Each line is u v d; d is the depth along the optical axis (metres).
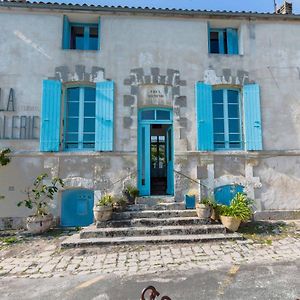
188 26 9.55
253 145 9.09
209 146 8.98
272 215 8.88
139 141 9.11
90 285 4.43
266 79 9.52
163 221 7.28
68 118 9.05
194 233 6.96
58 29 9.14
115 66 9.15
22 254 5.95
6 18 9.05
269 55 9.66
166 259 5.52
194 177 8.85
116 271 4.97
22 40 9.01
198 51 9.45
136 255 5.79
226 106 9.47
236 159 9.05
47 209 8.40
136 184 8.71
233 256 5.64
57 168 8.56
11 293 4.18
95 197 8.55
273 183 9.06
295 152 9.21
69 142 8.95
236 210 7.35
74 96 9.17
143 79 9.16
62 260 5.57
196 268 5.04
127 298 3.99
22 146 8.59
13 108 8.70
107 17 9.33
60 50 9.05
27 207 8.34
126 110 9.00
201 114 9.09
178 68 9.30
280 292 4.06
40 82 8.90
